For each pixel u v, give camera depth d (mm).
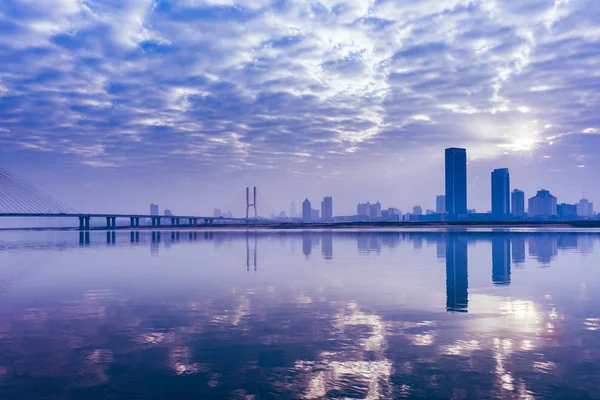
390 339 11977
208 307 16469
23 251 51250
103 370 9797
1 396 8445
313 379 9195
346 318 14438
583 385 8789
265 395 8438
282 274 26328
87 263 35062
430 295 18625
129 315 15227
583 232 109000
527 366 9852
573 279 23312
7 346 11648
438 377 9250
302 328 13195
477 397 8281
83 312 15844
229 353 10914
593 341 11688
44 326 13750
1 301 18250
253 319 14406
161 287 21625
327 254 41500
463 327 13180
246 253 44000
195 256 40969
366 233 112500
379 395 8391
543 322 13758
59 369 9883
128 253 46062
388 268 28922
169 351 11102
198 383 9039
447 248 48969
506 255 38906
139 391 8656
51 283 23531
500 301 17188
